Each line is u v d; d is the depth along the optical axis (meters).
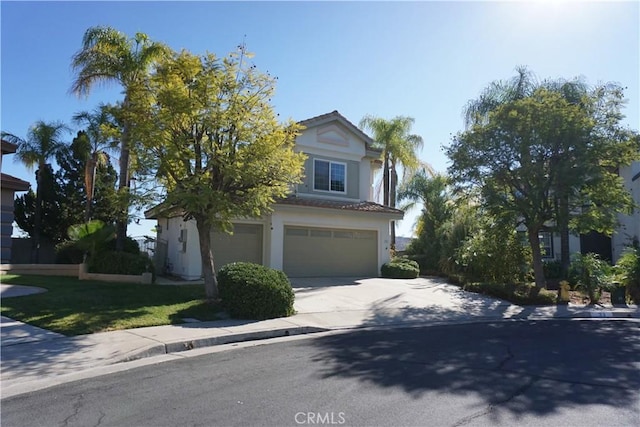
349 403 5.46
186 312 11.67
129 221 17.22
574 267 19.33
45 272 18.52
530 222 16.97
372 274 22.28
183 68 11.84
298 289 16.45
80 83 18.55
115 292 13.70
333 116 22.52
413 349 8.62
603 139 15.75
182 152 11.91
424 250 26.59
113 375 6.89
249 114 12.34
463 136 17.38
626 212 16.80
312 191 21.81
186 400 5.63
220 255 18.92
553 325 12.02
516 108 16.14
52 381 6.60
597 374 6.78
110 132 12.66
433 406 5.35
